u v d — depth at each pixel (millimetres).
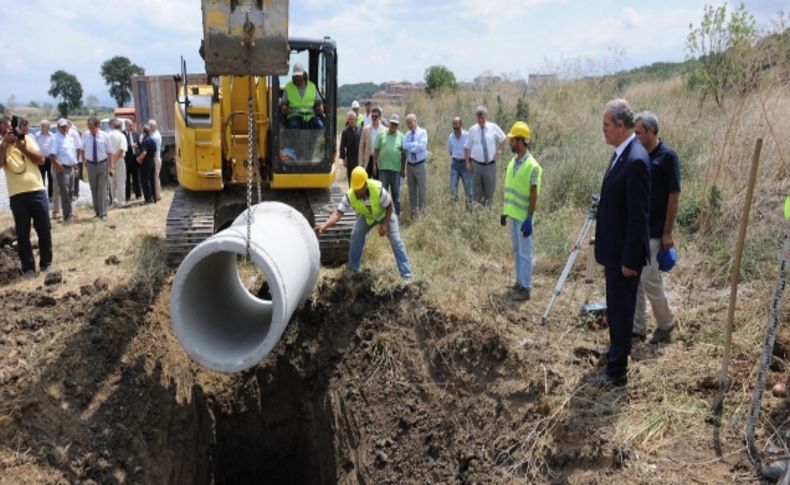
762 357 4344
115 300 7234
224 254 6727
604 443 4684
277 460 8023
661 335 5969
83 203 13633
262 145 8758
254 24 6031
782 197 7887
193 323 5742
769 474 4152
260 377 7820
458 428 5934
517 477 4977
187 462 6766
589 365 5688
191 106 8328
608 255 5133
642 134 5555
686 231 8117
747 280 6758
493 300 7066
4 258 8438
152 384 6695
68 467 5637
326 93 8586
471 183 10586
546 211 9961
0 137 8516
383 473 6281
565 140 13344
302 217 7098
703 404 4953
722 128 10062
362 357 7215
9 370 6129
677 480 4273
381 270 7914
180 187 9297
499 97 16016
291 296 5730
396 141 10320
